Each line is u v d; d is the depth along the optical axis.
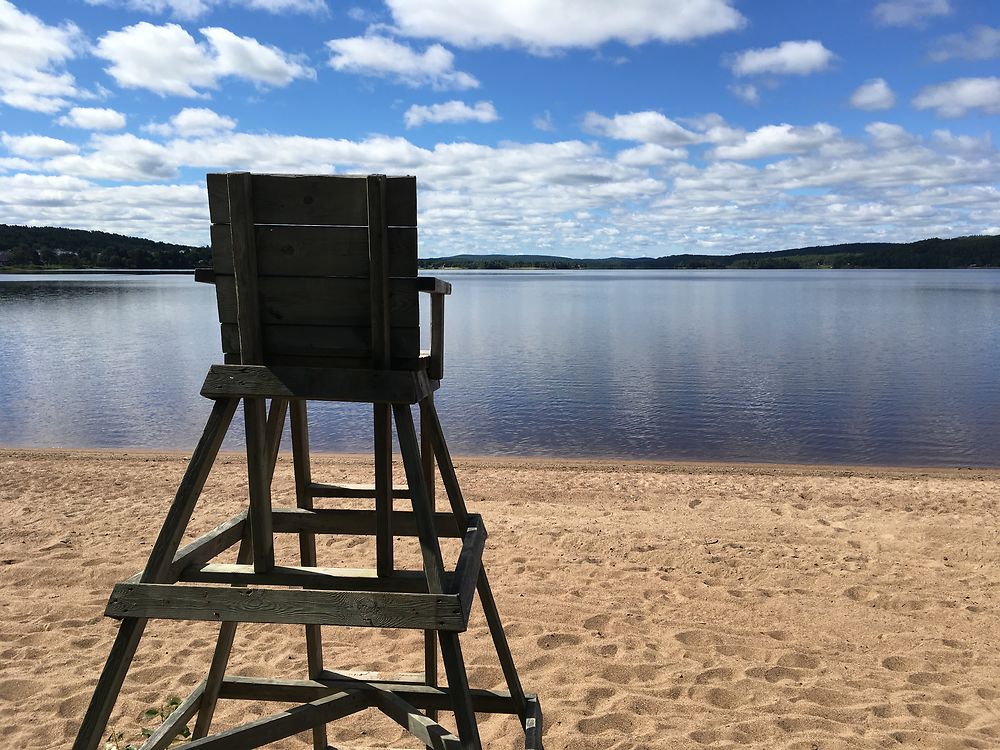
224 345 2.52
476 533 2.88
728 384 19.72
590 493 8.76
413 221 2.31
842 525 7.32
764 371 22.16
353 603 2.30
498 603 5.35
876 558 6.32
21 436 13.37
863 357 25.52
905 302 60.50
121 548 6.45
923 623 5.01
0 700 3.97
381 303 2.35
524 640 4.74
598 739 3.61
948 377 20.73
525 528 7.16
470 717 2.32
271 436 2.88
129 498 8.29
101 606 5.24
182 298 68.38
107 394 17.98
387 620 2.30
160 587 2.34
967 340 31.11
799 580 5.82
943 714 3.85
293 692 3.13
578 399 17.59
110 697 2.33
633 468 10.58
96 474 9.57
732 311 51.75
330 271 2.39
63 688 4.09
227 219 2.41
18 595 5.42
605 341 31.61
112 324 39.53
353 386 2.38
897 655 4.54
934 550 6.51
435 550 2.36
